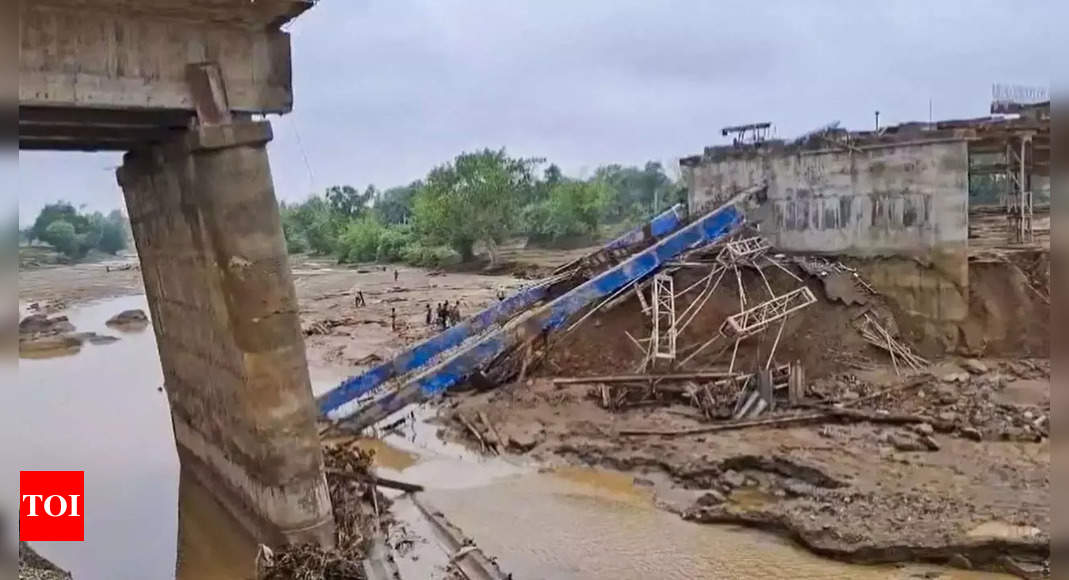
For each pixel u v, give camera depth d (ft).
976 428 65.72
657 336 81.20
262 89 42.45
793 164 96.89
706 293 87.86
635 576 47.19
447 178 252.42
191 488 61.16
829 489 56.90
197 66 40.11
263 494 44.75
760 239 94.68
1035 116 81.97
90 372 118.32
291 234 395.75
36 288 264.11
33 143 49.57
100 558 49.93
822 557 48.85
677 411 75.36
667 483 61.52
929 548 47.14
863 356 82.43
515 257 253.65
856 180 90.43
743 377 76.23
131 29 38.24
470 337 85.40
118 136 46.44
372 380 75.92
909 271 86.22
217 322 46.34
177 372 60.34
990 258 85.05
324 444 63.77
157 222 54.13
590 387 81.97
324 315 159.63
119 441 77.51
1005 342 82.53
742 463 62.44
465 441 73.82
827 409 71.56
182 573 47.80
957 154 82.28
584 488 61.77
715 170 107.65
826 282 86.99
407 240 312.91
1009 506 51.60
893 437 65.21
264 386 43.24
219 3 39.09
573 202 271.08
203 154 41.65
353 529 47.29
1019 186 88.89
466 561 47.83
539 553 50.55
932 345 84.53
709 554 49.96
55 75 35.96
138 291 258.78
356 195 414.62
